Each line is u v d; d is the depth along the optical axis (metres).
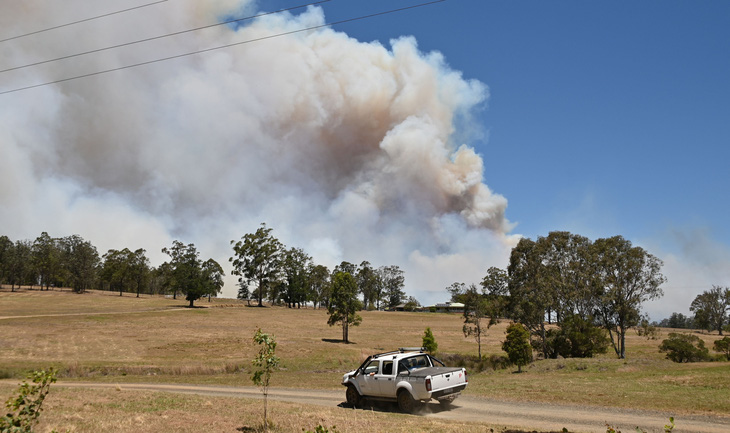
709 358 40.59
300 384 24.03
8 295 120.62
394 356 15.29
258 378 11.05
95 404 14.95
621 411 13.20
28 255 149.50
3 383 23.88
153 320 78.00
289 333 70.25
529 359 38.59
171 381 27.23
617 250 60.22
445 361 45.28
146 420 12.34
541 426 11.38
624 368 30.08
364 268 174.00
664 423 11.50
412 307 170.12
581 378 22.38
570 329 51.19
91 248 155.12
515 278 57.91
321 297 140.50
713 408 13.15
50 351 46.22
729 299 120.25
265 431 10.86
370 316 119.31
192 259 114.81
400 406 14.40
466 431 10.60
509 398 16.22
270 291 131.12
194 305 117.69
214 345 52.94
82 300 117.19
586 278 59.34
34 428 10.81
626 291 57.78
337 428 11.05
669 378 20.17
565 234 62.00
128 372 32.84
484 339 75.62
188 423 11.95
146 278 156.75
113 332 62.12
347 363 41.75
